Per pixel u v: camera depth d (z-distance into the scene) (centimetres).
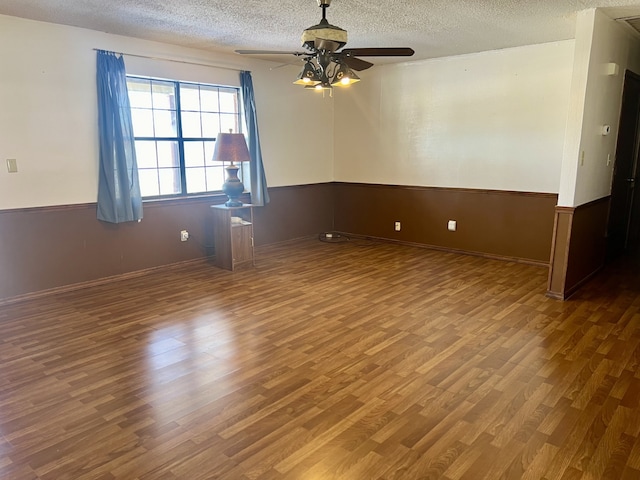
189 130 534
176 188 530
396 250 620
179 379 276
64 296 428
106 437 221
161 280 479
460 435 222
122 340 331
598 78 407
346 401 252
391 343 325
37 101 412
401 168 641
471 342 326
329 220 725
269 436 221
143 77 481
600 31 390
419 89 605
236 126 580
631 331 343
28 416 238
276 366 292
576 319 367
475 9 367
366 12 373
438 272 509
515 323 360
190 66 514
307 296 427
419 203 629
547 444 215
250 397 256
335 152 711
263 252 604
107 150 452
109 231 469
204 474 196
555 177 514
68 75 428
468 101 565
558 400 252
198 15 382
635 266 524
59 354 309
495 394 259
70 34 424
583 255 447
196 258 548
